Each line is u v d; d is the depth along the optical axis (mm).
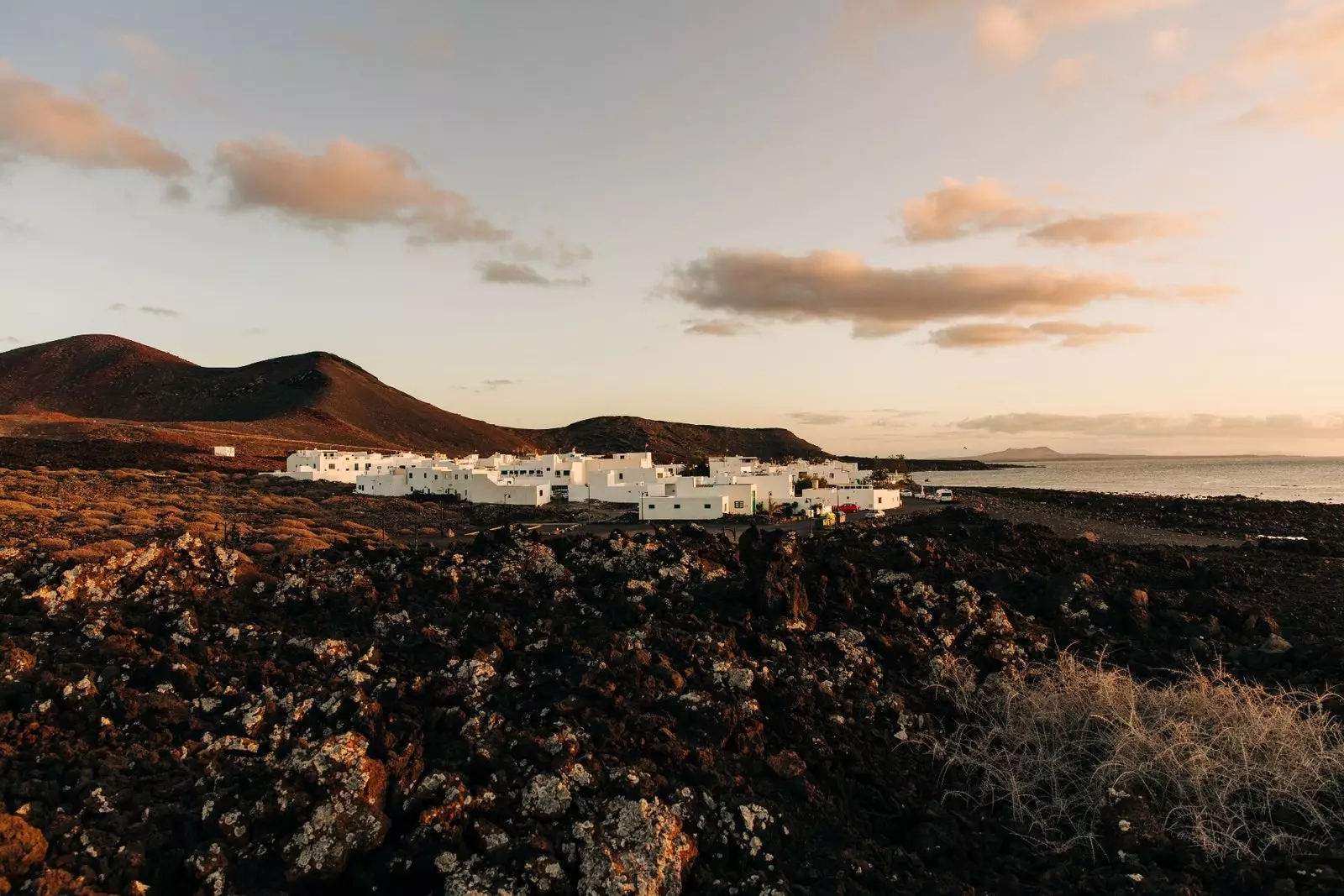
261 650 32469
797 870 21906
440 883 20062
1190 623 39750
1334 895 20172
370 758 22828
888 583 41625
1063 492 174250
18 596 33938
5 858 18984
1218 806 24312
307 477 136500
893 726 29703
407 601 37656
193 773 24094
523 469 136375
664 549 43094
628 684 29000
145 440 193000
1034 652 36719
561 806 22188
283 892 19562
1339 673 33875
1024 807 25109
